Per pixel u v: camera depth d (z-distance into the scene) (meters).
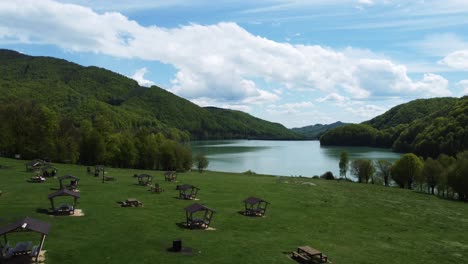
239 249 36.12
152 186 73.12
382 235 48.62
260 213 55.28
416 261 38.22
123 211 49.12
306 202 69.25
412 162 110.88
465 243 47.19
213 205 59.25
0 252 28.47
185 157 133.62
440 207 75.19
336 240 43.91
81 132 133.25
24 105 117.38
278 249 37.41
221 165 173.25
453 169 90.62
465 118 191.50
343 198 77.69
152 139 140.00
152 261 30.75
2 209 44.81
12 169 80.44
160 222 44.81
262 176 114.88
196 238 38.97
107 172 93.94
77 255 30.70
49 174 74.25
